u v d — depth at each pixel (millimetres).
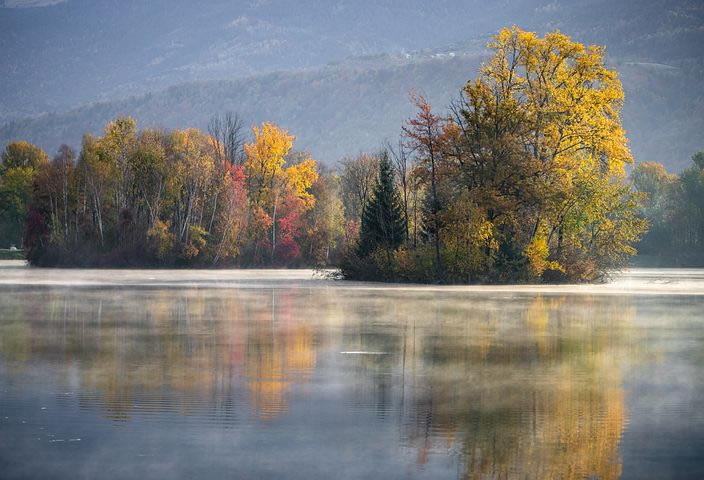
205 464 35844
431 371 56938
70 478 34281
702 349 67812
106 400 47094
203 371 56406
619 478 34156
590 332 79000
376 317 92125
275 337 74625
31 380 52969
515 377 54719
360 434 40250
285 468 35406
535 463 35969
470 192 148000
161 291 136500
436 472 34938
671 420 42906
